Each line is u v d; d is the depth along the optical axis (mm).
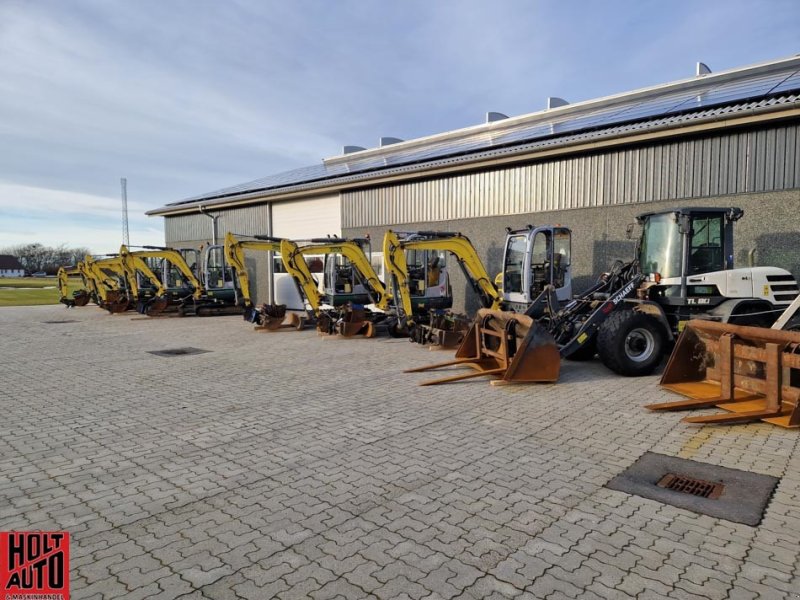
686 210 7770
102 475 4266
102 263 20188
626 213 11906
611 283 8680
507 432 5246
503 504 3670
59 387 7422
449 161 14781
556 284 10633
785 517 3457
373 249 17844
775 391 5328
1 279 70500
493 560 2963
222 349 10883
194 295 18422
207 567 2920
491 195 14516
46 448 4922
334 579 2791
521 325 7473
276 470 4332
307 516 3520
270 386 7398
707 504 3656
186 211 25672
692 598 2613
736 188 10320
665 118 11234
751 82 12672
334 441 5035
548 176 13281
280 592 2680
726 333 5969
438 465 4402
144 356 10047
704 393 6246
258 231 22562
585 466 4359
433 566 2906
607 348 7586
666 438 5027
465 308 15352
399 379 7789
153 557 3029
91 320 17266
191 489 3980
